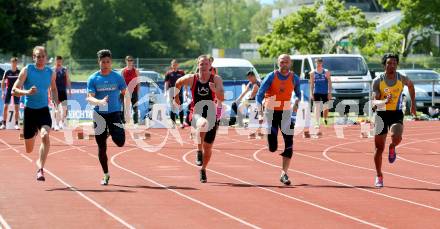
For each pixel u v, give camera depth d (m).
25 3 100.62
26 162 25.33
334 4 86.31
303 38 86.12
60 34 143.75
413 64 78.06
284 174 20.94
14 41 98.00
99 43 140.00
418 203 18.05
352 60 50.50
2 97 38.78
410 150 30.58
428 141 34.41
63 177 21.81
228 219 15.92
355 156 28.20
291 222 15.67
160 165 24.86
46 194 18.77
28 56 102.50
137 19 142.38
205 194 19.05
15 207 17.02
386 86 20.02
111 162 25.56
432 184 21.31
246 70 47.03
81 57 141.25
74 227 14.97
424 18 86.25
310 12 86.56
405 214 16.62
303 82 42.75
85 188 19.78
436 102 48.56
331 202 18.11
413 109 20.34
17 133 36.31
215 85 20.81
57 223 15.34
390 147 20.36
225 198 18.50
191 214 16.42
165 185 20.45
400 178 22.53
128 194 18.88
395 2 87.94
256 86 26.59
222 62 47.44
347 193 19.48
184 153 28.42
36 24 103.50
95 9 140.25
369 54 85.06
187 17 164.88
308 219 15.99
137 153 28.33
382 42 86.25
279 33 87.56
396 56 19.95
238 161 26.22
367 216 16.38
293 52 88.31
